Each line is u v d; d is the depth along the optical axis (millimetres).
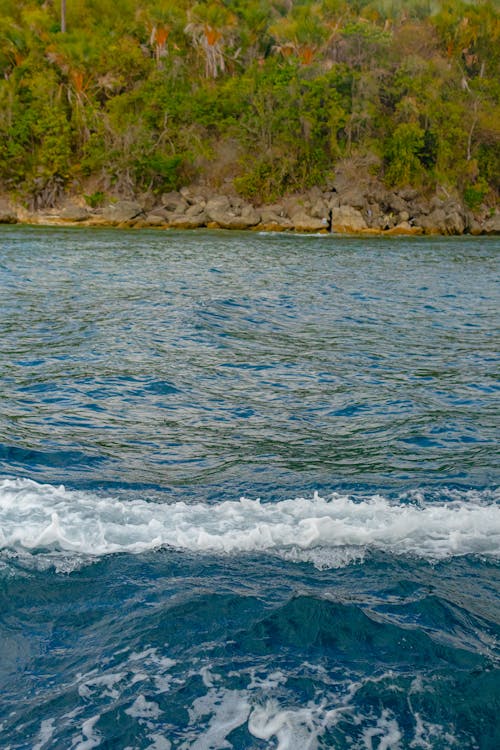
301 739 4297
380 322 18656
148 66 72500
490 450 9305
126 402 11055
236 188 68312
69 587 5754
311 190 67812
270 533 6621
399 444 9477
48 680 4789
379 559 6250
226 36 78750
